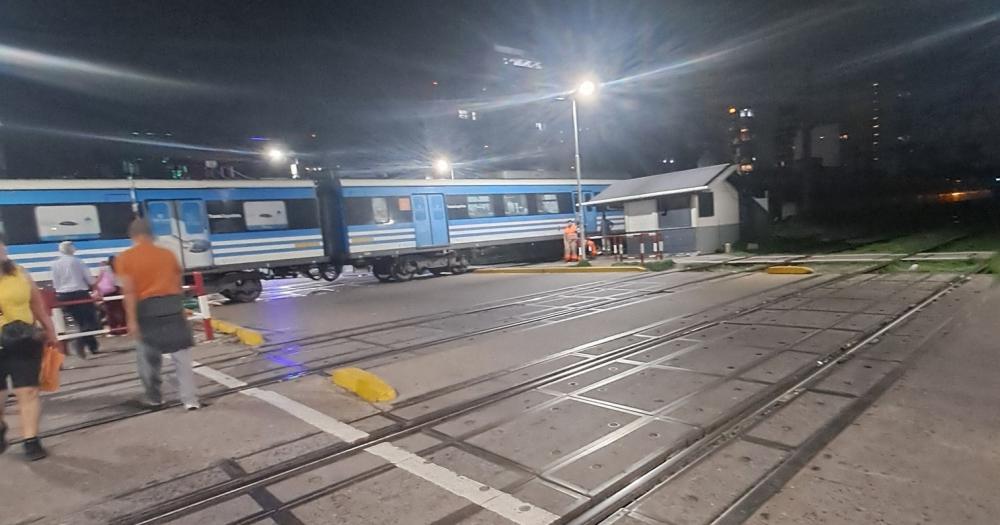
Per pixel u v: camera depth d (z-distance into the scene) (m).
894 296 8.64
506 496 3.33
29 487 3.90
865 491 3.05
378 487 3.57
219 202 15.84
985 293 8.30
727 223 20.47
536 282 15.60
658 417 4.39
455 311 10.88
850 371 5.15
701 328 7.50
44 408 5.89
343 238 18.48
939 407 4.12
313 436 4.54
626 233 21.67
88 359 8.72
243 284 16.56
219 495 3.62
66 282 8.86
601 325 8.30
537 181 24.05
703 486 3.26
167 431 4.87
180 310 5.38
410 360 6.80
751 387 4.92
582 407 4.75
